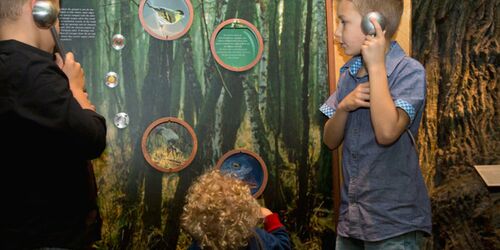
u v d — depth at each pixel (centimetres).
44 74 133
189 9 257
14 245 132
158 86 256
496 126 243
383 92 162
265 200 262
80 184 144
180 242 254
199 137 259
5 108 130
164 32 256
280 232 172
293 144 264
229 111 261
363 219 171
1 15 143
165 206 255
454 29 254
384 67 166
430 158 254
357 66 192
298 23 264
